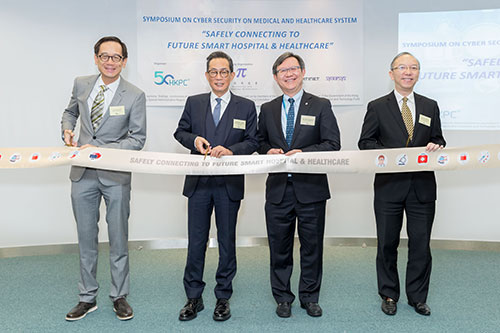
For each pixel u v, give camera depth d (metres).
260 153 2.71
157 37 3.93
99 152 2.47
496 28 3.86
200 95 2.65
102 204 4.05
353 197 4.17
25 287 3.04
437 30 3.93
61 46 3.88
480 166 2.54
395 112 2.56
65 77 3.91
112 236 2.55
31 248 3.96
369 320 2.48
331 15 3.97
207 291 2.97
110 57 2.42
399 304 2.71
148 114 4.00
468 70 3.92
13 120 3.85
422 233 2.52
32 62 3.85
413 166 2.51
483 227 4.05
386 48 3.99
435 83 3.96
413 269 2.59
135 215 4.13
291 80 2.49
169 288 3.04
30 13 3.81
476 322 2.44
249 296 2.89
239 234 4.20
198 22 3.95
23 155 2.51
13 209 3.94
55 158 2.47
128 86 2.58
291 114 2.58
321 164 2.48
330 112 2.55
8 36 3.78
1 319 2.50
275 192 2.52
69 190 4.02
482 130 3.95
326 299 2.81
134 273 3.38
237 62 3.99
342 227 4.20
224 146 2.54
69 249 4.02
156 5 3.91
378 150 2.50
